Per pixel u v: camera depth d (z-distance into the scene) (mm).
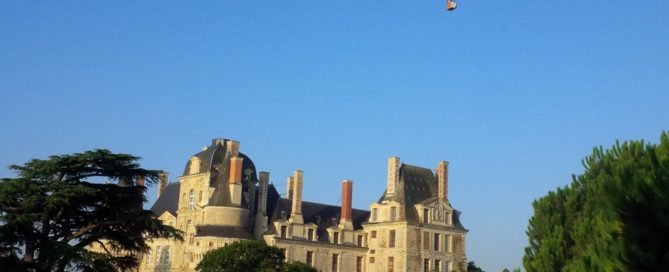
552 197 39281
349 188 117375
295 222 110125
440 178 118000
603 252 26375
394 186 115312
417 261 110438
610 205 26312
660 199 24609
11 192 54062
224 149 113438
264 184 111750
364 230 117312
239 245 88250
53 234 58125
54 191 55469
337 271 112375
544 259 34969
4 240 52656
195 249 103312
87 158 57281
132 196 60250
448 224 116250
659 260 24656
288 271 87750
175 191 120938
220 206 105000
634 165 28859
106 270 56094
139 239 61094
